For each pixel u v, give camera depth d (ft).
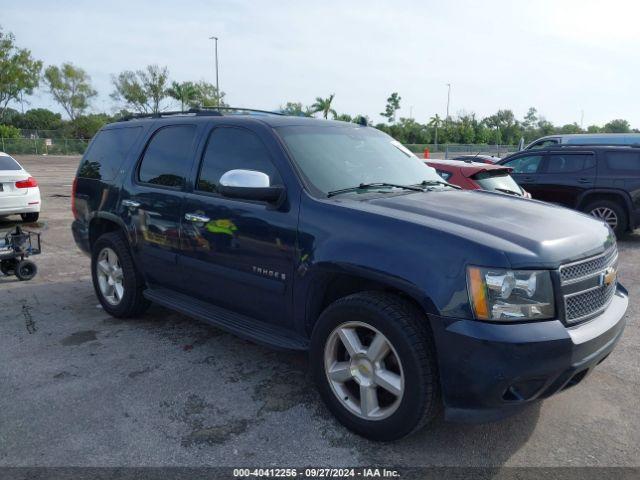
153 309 17.56
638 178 30.94
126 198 15.40
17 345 14.42
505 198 12.32
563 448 9.84
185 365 13.20
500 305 8.52
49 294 19.17
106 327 15.83
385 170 12.88
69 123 220.84
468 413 8.84
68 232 31.60
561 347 8.52
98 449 9.65
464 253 8.75
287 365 13.25
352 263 9.72
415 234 9.30
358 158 12.80
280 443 9.89
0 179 32.48
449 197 11.68
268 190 10.94
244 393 11.78
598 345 9.25
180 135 14.46
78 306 17.84
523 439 10.11
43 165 106.11
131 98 216.33
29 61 166.40
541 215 10.66
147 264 14.97
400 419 9.30
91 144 18.11
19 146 151.43
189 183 13.47
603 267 9.96
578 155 33.01
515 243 8.94
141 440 9.93
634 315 17.49
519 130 263.08
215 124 13.51
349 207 10.34
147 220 14.56
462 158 62.90
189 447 9.73
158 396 11.60
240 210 11.87
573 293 9.14
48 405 11.18
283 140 11.97
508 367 8.35
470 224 9.61
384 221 9.73
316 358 10.52
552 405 11.42
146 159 15.29
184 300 14.11
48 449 9.64
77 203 17.94
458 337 8.57
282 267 11.05
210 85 213.46
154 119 15.93
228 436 10.10
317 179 11.36
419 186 12.66
